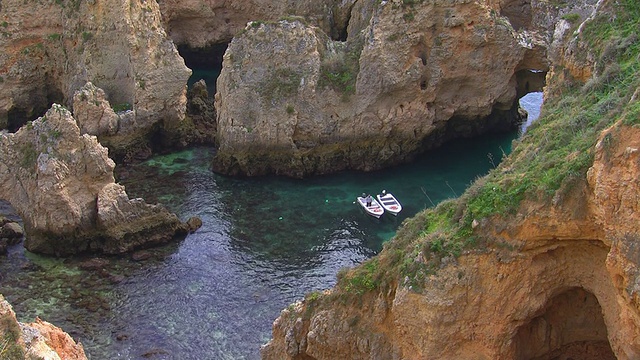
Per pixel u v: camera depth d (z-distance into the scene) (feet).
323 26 252.21
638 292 64.08
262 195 176.04
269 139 185.68
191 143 205.57
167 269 142.51
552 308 82.43
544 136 91.25
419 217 93.45
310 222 162.40
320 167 188.03
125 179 182.60
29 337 80.59
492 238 78.43
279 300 132.87
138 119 195.93
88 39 204.85
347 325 89.20
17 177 153.99
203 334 123.44
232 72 187.73
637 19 117.60
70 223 146.10
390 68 186.19
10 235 150.82
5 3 213.66
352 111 188.75
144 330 124.06
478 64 191.21
